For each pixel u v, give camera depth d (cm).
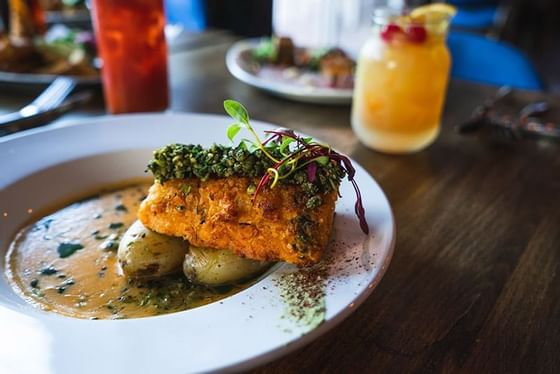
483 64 85
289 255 24
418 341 24
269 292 22
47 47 59
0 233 29
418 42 39
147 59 46
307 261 23
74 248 29
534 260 30
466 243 31
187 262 26
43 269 27
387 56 40
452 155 45
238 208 24
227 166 25
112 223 31
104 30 44
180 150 26
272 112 52
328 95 52
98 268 27
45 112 42
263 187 24
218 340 19
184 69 63
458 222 34
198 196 25
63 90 47
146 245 26
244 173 25
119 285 26
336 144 46
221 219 24
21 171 32
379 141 43
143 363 18
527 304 26
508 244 32
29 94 51
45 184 33
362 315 25
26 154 34
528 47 169
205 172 25
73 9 92
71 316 23
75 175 34
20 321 20
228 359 18
